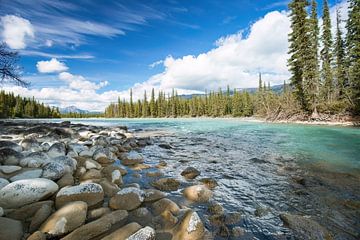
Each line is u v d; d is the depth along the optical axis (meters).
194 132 19.39
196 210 4.20
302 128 18.75
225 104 70.88
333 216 3.96
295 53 24.16
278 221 3.80
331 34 28.47
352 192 5.00
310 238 3.28
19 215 3.51
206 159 8.67
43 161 5.89
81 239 3.00
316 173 6.44
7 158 5.90
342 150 9.45
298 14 23.81
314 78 23.16
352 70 20.61
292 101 26.48
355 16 19.98
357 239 3.26
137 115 83.31
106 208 4.00
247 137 14.84
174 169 7.23
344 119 20.28
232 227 3.59
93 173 5.75
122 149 10.28
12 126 20.59
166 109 79.38
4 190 3.86
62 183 4.90
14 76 11.57
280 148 10.49
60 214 3.35
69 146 8.38
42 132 14.61
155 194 4.62
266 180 6.01
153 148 11.32
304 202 4.55
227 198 4.82
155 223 3.61
